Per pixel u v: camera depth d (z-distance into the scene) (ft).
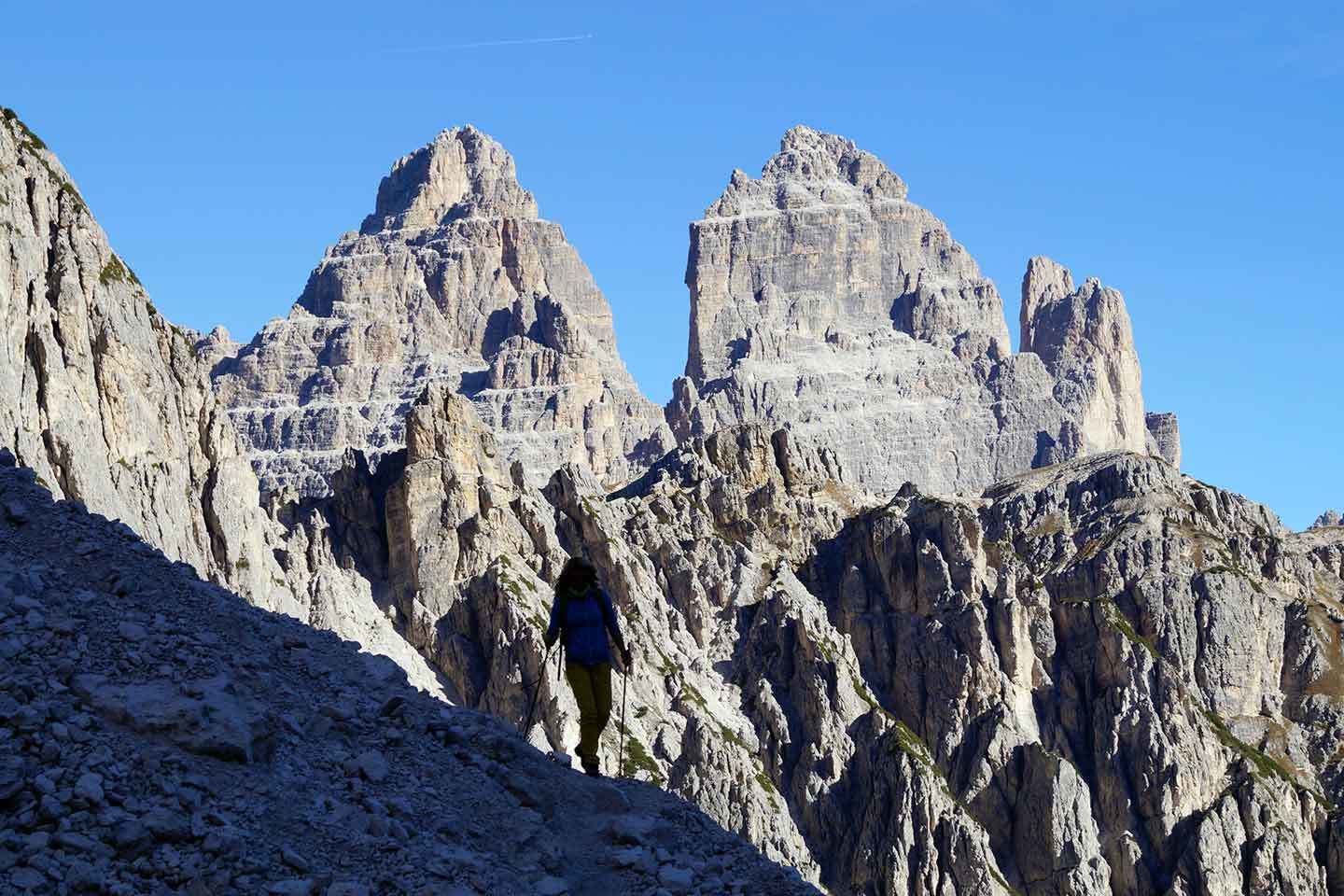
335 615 534.37
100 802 66.85
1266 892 614.75
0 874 62.03
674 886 76.89
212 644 84.28
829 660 645.51
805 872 558.15
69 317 391.86
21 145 405.18
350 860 69.87
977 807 629.92
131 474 402.72
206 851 66.54
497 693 553.64
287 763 75.87
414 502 614.75
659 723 567.59
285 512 647.97
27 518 92.02
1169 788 645.51
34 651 77.25
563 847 79.15
